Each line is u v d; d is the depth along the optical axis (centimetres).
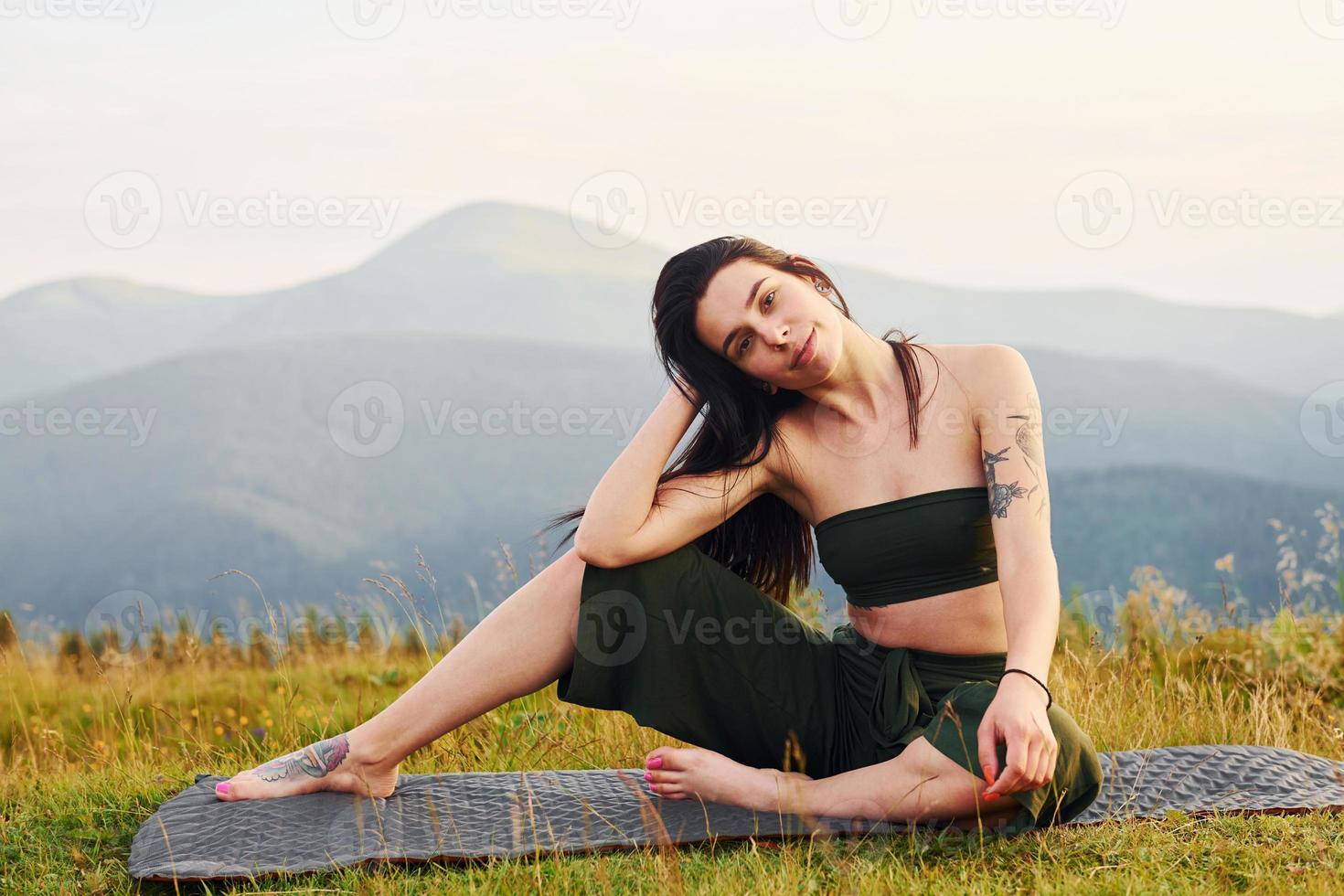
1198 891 221
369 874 249
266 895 238
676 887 225
